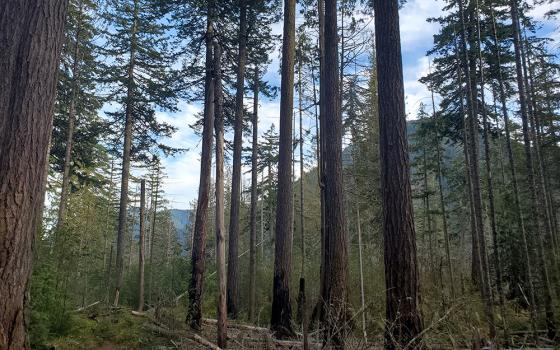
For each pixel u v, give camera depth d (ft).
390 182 21.08
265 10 51.60
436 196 114.83
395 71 22.36
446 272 53.42
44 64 13.52
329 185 29.35
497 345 21.61
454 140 70.54
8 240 12.12
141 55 65.51
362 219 74.18
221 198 31.55
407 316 19.06
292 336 32.68
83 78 61.46
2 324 11.77
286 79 37.73
